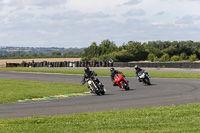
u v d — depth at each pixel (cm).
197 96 2284
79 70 7444
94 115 1499
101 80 4406
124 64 8894
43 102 2305
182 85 3300
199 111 1503
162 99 2178
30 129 1180
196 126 1141
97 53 16238
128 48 15275
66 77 5244
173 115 1410
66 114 1605
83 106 1956
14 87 3619
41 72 7100
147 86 3350
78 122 1312
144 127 1151
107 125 1219
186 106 1709
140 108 1741
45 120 1391
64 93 2964
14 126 1257
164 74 5178
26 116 1614
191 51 18338
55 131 1132
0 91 3189
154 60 13188
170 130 1074
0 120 1440
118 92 2875
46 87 3575
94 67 9531
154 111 1558
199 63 7019
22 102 2362
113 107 1855
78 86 3662
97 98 2445
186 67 7281
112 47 16362
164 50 17762
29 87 3600
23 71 7694
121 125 1207
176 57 13075
